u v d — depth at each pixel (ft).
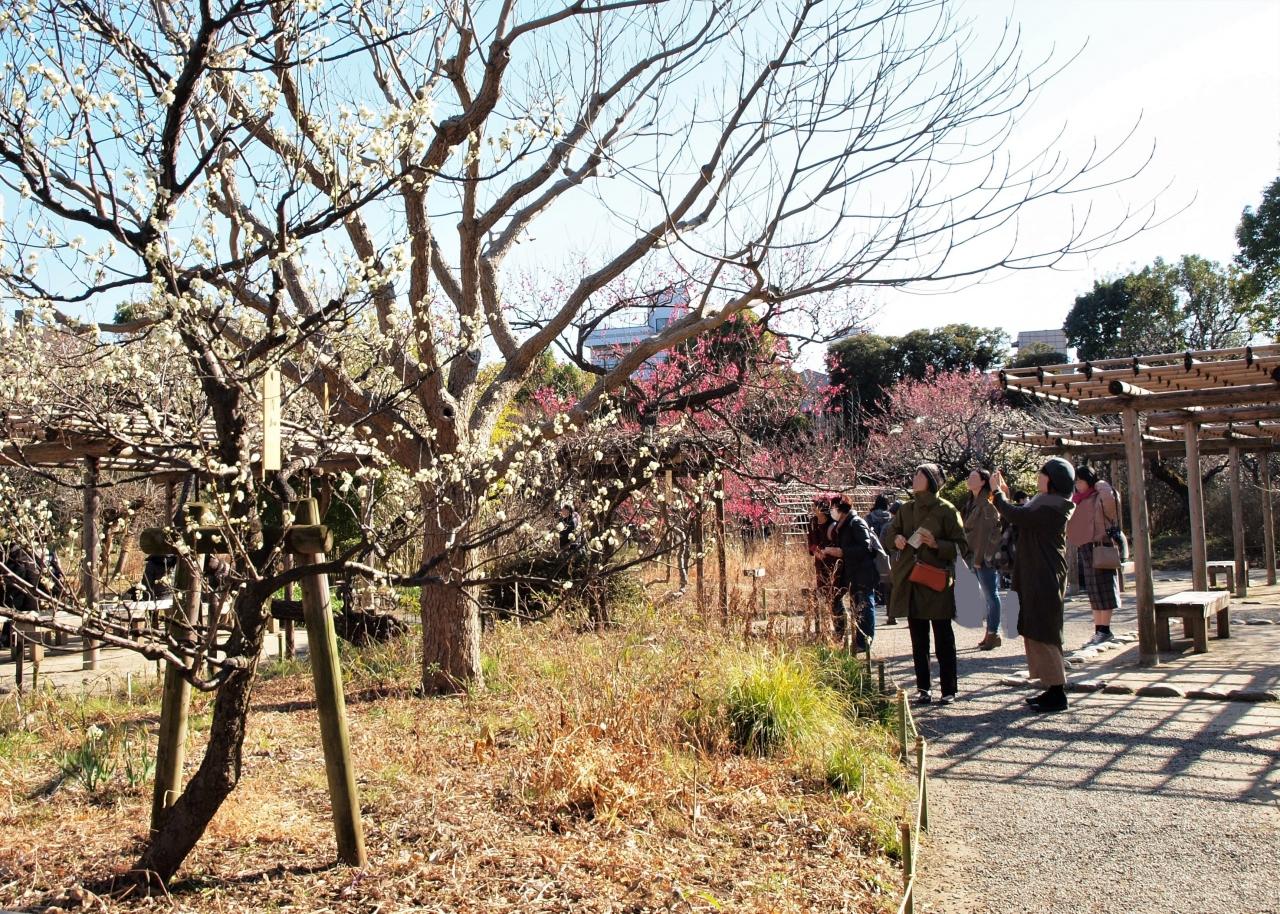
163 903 11.75
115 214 10.94
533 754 17.28
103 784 17.13
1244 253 89.45
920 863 14.76
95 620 10.89
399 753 18.83
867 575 33.14
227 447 12.05
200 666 11.67
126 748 18.74
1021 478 79.25
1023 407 103.81
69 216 10.87
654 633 28.17
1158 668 30.48
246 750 19.67
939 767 20.10
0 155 10.58
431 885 12.44
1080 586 59.98
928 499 26.50
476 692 24.25
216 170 13.07
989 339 111.75
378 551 14.14
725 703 19.58
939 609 26.05
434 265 27.04
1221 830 15.90
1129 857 14.87
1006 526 38.58
